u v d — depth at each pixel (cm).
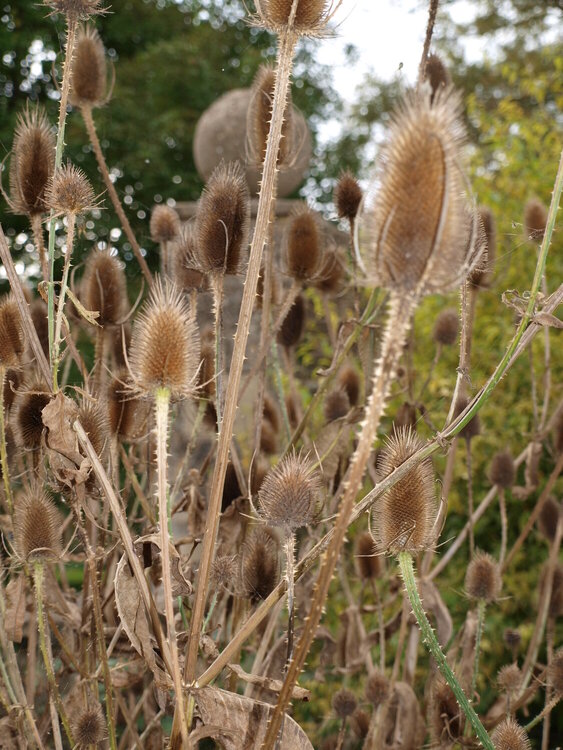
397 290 38
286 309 71
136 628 52
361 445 40
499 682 75
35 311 73
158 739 73
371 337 85
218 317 59
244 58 497
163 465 45
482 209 74
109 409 64
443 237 38
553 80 244
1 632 61
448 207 38
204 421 81
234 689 62
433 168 38
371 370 84
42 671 77
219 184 60
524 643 139
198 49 484
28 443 63
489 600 72
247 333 49
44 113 65
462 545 150
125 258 147
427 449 50
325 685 122
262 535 63
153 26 501
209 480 94
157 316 46
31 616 67
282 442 96
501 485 87
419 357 170
